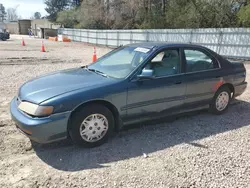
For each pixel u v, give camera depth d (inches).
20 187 103.4
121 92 139.6
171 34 770.2
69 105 124.7
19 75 345.1
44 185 105.0
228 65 193.6
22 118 123.7
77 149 135.4
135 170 117.0
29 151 132.6
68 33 1643.7
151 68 152.9
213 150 137.5
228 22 775.1
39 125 118.8
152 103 153.5
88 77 148.9
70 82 140.6
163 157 129.0
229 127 171.3
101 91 133.6
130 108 145.4
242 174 115.9
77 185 105.3
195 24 832.9
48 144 140.1
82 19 1609.3
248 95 257.3
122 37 1007.6
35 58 566.6
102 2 1464.1
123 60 163.2
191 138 152.3
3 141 142.6
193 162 124.7
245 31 566.3
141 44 175.6
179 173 115.3
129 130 161.9
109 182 107.7
